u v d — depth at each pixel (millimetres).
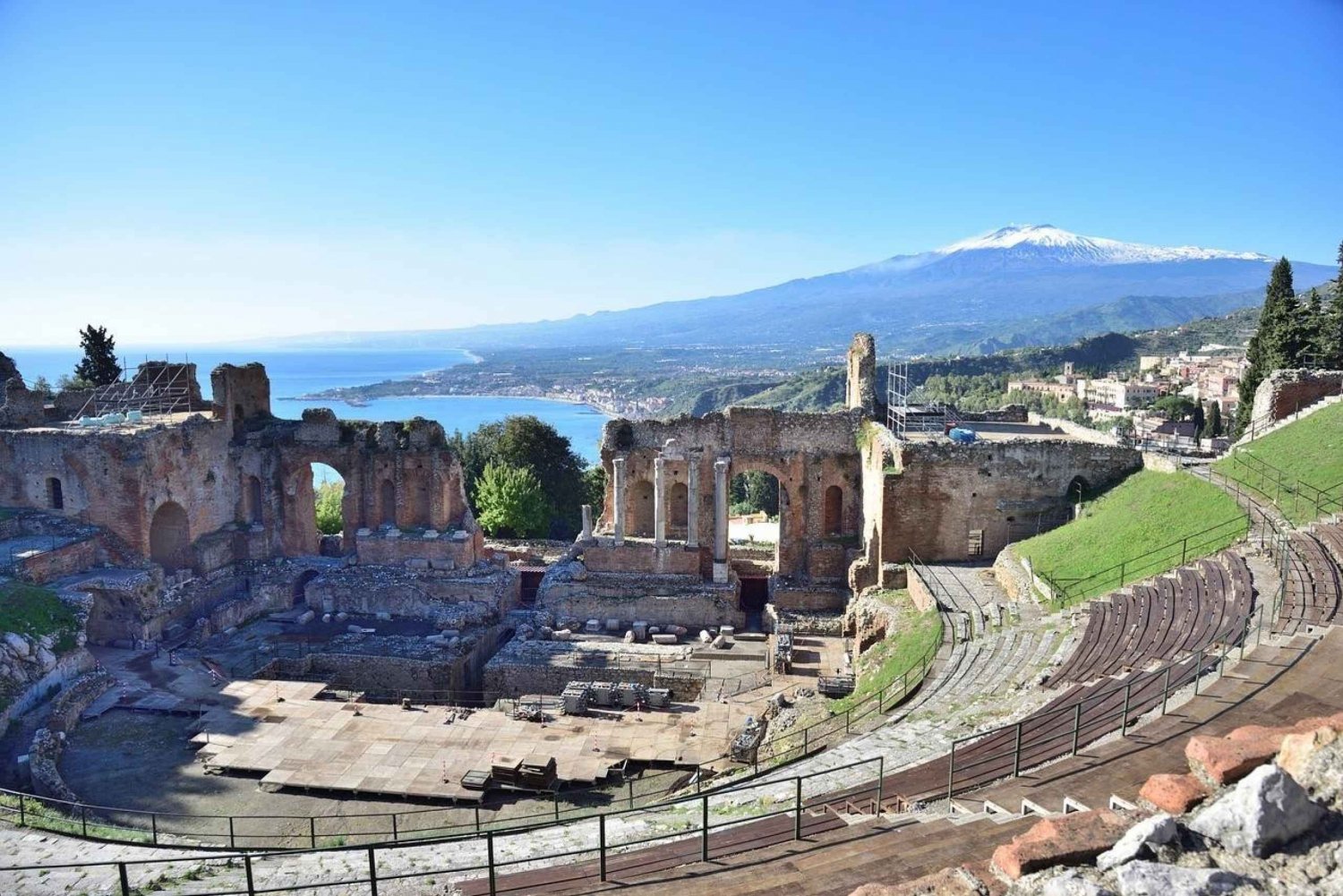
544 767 31859
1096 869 10539
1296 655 20281
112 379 84125
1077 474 48375
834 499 57906
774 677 43344
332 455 59469
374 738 36031
